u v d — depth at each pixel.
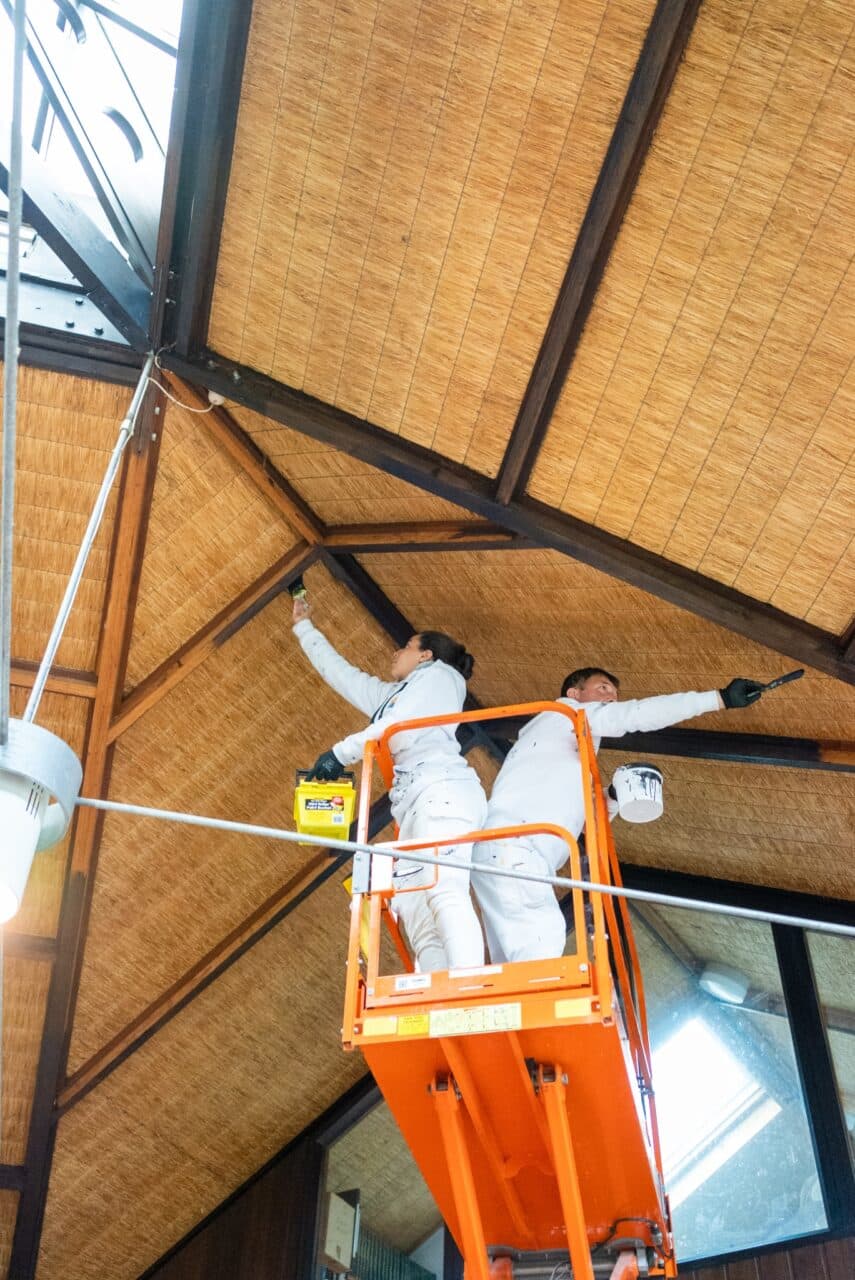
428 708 5.45
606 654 6.38
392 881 5.05
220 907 7.32
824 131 4.35
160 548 6.38
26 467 6.12
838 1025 6.90
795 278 4.62
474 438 5.39
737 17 4.28
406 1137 5.00
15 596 6.45
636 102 4.48
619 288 4.90
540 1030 4.39
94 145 5.93
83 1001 7.27
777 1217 6.54
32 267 5.89
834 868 7.04
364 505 6.26
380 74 4.83
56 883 6.96
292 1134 8.24
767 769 6.49
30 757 3.21
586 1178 5.02
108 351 5.76
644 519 5.29
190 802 7.03
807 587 5.14
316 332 5.44
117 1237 7.92
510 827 4.78
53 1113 7.36
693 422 5.02
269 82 4.98
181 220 5.41
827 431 4.82
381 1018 4.52
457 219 5.00
